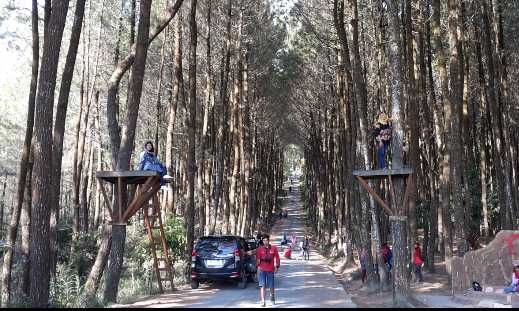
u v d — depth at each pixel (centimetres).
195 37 1823
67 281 1336
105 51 2828
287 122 5578
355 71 1628
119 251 1173
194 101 1800
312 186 5778
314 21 2466
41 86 984
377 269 1625
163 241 1426
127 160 1216
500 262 1420
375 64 2581
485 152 2722
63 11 1012
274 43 3416
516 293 1217
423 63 2012
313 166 5359
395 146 1183
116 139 1348
